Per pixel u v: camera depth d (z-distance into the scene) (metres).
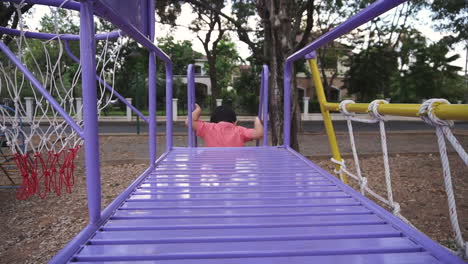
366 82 24.48
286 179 2.15
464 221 4.13
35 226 4.21
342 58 31.22
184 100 30.17
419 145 10.80
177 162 2.71
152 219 1.41
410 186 5.85
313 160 8.23
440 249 1.06
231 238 1.19
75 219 4.41
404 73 25.70
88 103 1.25
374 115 1.81
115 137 13.09
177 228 1.30
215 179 2.15
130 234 1.24
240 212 1.51
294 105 5.60
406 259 1.04
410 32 24.16
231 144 3.71
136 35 1.84
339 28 1.76
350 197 1.75
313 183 2.06
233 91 34.28
